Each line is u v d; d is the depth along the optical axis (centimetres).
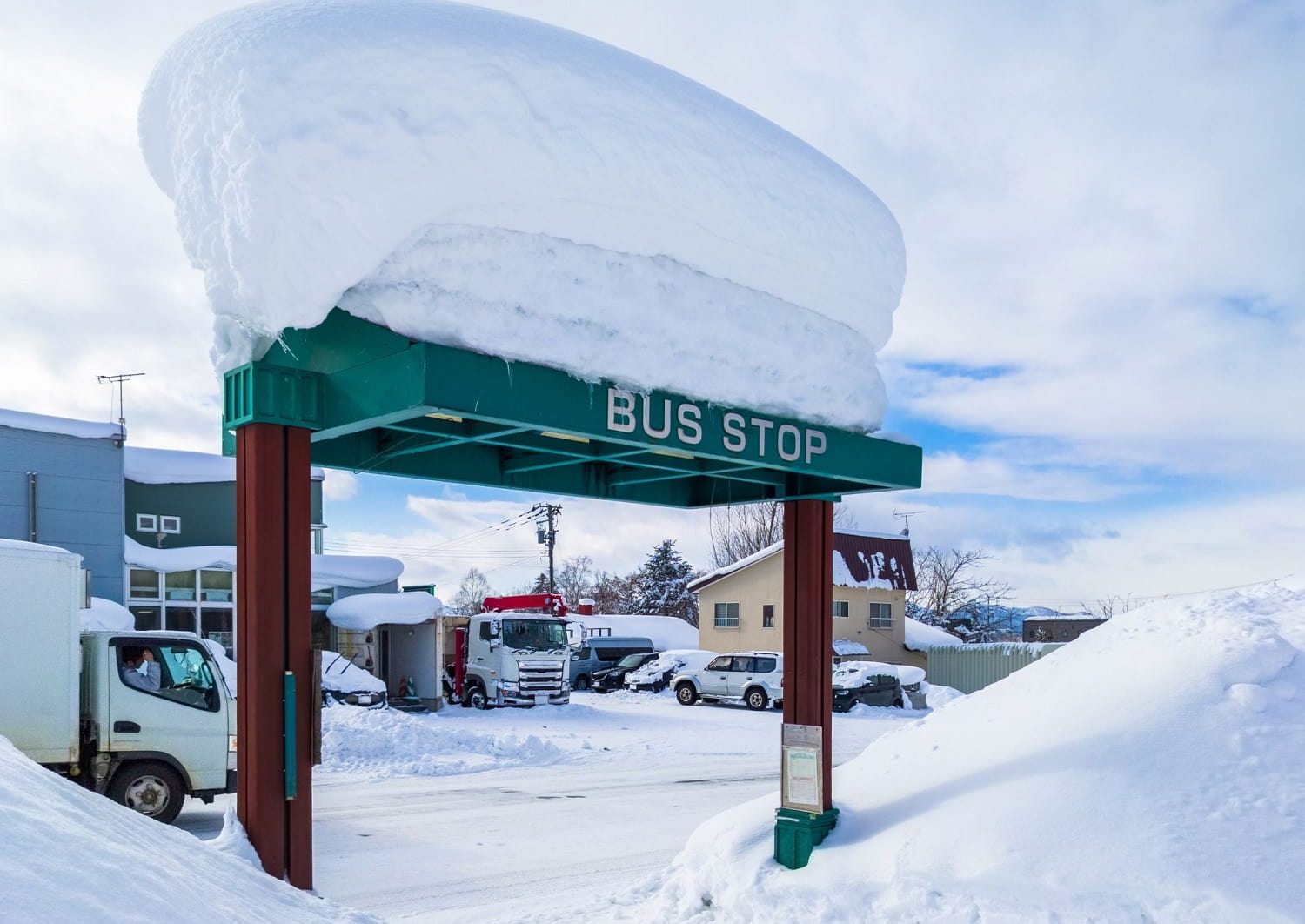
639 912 680
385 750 1708
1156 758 552
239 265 477
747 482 780
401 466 668
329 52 468
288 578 515
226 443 573
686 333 594
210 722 1059
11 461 1972
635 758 1783
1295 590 760
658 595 6650
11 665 932
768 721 2452
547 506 5222
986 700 714
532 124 512
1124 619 745
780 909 575
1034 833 530
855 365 707
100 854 366
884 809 627
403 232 483
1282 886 458
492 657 2670
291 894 477
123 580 2111
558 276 538
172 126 514
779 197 630
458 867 922
